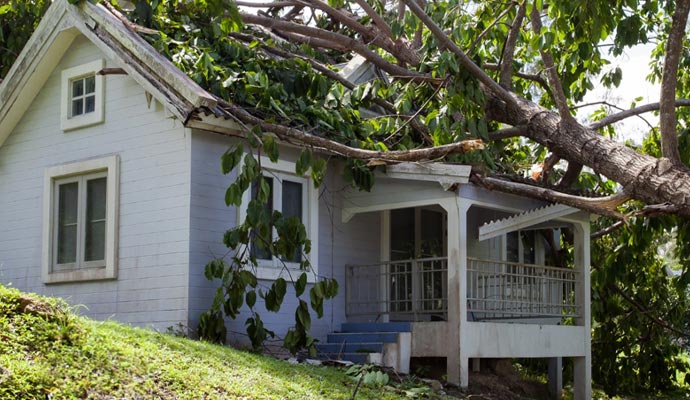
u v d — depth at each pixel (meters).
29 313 8.27
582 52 13.65
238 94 12.94
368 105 15.50
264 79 12.88
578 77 15.53
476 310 13.27
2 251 14.77
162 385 8.12
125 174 13.37
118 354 8.43
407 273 14.20
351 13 17.80
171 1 14.35
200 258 12.58
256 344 12.02
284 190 13.73
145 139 13.19
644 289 17.97
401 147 13.87
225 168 11.70
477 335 12.85
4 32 17.81
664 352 18.19
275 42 16.28
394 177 13.34
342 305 14.35
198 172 12.68
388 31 15.49
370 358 12.82
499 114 14.98
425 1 15.96
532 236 17.30
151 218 12.95
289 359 12.46
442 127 13.41
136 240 13.09
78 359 7.89
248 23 16.27
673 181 12.61
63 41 14.14
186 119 12.07
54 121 14.41
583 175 16.72
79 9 13.59
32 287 14.26
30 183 14.58
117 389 7.66
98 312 13.40
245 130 12.21
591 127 14.48
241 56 13.95
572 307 15.09
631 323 17.70
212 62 13.34
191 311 12.38
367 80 16.23
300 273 13.80
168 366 8.62
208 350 10.08
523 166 16.70
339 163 14.36
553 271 15.16
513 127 14.90
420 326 13.11
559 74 15.68
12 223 14.73
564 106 13.96
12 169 14.86
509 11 14.47
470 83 13.66
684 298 18.64
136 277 13.00
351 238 14.62
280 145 13.58
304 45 16.45
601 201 13.17
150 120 13.16
